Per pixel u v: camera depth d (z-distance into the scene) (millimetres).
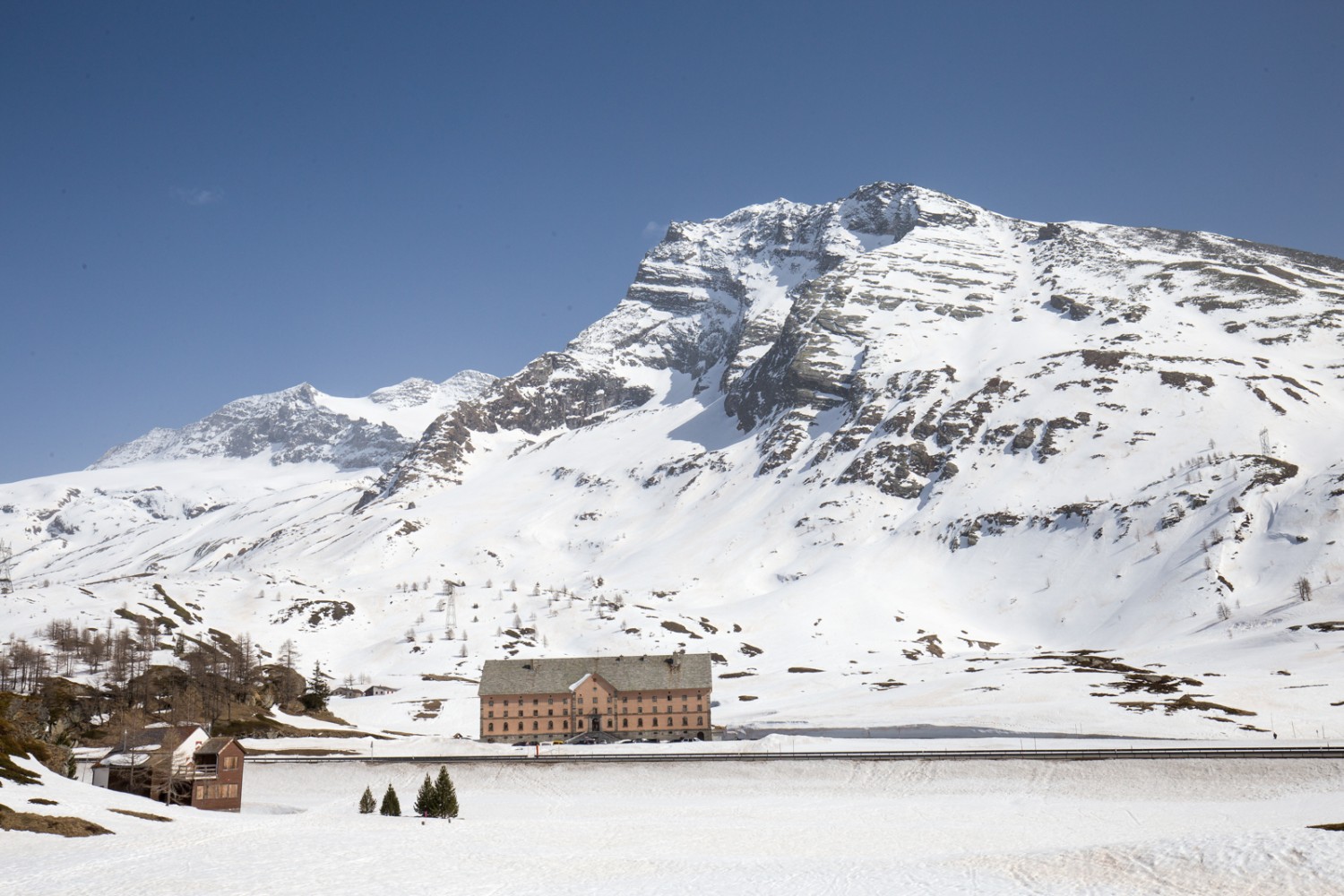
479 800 160250
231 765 154750
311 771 182250
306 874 89375
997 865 88188
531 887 85188
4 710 179750
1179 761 151500
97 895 80438
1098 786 148625
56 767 151125
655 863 97500
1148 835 111688
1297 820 117125
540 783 171375
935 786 155250
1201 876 76688
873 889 82062
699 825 126875
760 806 146250
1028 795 147750
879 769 163250
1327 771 142125
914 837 115000
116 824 113562
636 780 169500
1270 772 144500
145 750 148750
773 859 99688
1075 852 87812
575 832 120125
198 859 95938
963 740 193375
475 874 90875
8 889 82000
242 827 120312
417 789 171125
